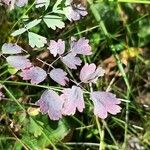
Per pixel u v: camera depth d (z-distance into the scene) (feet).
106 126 0.63
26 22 0.57
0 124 0.60
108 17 0.76
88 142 0.66
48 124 0.61
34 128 0.59
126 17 0.78
